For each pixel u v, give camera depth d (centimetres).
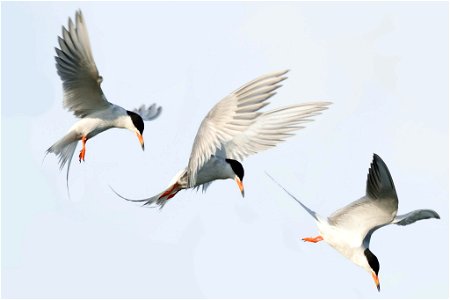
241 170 1230
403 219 1258
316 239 1350
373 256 1294
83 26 1238
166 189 1255
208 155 999
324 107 1188
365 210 1286
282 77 988
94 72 1300
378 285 1279
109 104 1416
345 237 1296
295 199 1323
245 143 1218
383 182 1222
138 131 1434
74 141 1441
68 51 1271
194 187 1285
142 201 1265
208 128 1009
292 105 1203
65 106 1370
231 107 1002
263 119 1213
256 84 995
